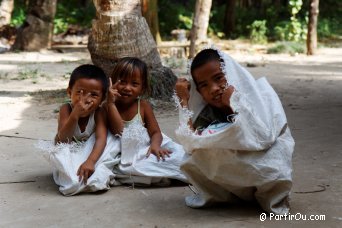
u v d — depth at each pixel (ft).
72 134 12.35
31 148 16.28
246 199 10.91
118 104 13.19
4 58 47.62
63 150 12.17
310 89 29.78
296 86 31.07
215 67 10.08
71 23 76.13
